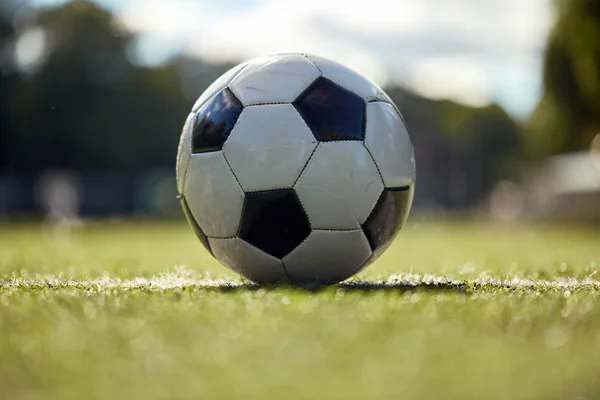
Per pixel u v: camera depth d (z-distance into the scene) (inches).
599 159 222.7
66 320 37.2
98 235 154.1
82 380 30.4
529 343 33.9
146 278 53.1
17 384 30.1
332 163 43.5
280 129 43.4
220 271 58.4
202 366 31.5
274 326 35.7
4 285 49.1
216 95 45.4
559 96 200.5
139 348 33.3
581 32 181.9
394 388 29.5
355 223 44.3
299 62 44.9
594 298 42.9
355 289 44.9
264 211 43.8
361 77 45.8
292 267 44.9
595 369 31.1
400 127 46.2
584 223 206.7
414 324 36.1
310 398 28.9
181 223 237.9
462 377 30.5
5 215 297.6
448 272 57.6
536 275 54.6
